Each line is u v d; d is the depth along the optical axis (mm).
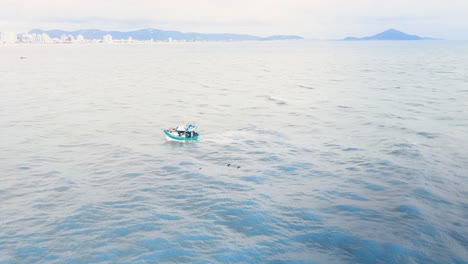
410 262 25438
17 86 115938
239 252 26625
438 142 51969
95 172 42531
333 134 58375
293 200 35250
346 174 41594
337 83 123438
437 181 38531
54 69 180750
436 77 134625
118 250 26781
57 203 34375
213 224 30609
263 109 80062
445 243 27562
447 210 32469
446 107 77250
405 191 36344
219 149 51781
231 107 82688
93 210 32906
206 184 39156
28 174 41594
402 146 50094
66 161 46219
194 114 75062
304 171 42875
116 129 62594
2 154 48500
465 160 44562
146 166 44688
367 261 25719
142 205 34062
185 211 32969
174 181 40000
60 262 25375
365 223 30719
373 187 37750
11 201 34719
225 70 182375
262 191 37375
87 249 26906
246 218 31625
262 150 51031
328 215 32281
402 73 152125
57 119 69750
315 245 27703
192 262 25406
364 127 62000
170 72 172000
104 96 98375
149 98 95562
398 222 30703
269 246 27484
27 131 60562
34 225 30234
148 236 28641
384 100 88000
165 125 65812
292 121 68062
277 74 159375
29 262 25406
